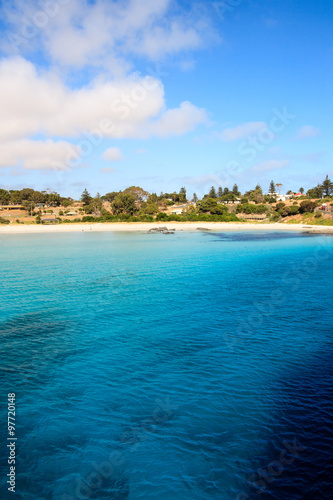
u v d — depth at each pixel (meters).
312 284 35.25
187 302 28.45
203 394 14.41
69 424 12.53
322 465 10.59
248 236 100.50
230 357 17.92
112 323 23.34
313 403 13.71
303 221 149.75
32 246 73.69
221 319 24.06
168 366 16.95
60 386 15.11
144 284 35.41
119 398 14.18
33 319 24.16
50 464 10.70
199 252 62.75
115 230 130.62
